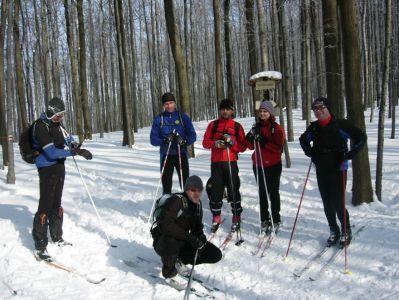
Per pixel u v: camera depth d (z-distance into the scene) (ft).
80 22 57.67
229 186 18.81
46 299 13.03
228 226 19.67
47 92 59.93
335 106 25.13
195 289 13.84
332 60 25.04
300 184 23.94
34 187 26.68
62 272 15.06
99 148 46.80
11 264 15.28
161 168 20.85
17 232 17.97
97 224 20.43
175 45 35.86
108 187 27.63
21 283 14.02
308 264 15.14
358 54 19.74
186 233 13.73
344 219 15.56
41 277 14.55
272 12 28.12
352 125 15.51
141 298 13.37
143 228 19.84
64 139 16.48
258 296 13.42
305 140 16.35
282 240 17.47
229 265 15.84
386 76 20.15
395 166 25.80
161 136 20.72
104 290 13.93
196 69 115.34
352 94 19.77
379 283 13.23
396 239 15.62
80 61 59.06
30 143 15.79
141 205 23.45
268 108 17.72
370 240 15.98
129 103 48.65
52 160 15.96
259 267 15.46
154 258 16.72
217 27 36.76
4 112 33.60
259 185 18.17
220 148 18.52
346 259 14.76
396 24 57.67
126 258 16.61
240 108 108.58
